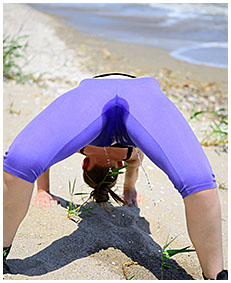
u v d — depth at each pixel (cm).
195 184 196
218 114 516
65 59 704
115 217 277
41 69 628
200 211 198
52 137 203
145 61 751
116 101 220
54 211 271
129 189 306
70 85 562
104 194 265
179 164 199
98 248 241
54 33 899
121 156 248
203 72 704
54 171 341
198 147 206
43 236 245
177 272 233
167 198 325
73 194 292
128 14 1280
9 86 532
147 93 225
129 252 243
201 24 1138
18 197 202
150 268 233
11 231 210
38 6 1300
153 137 206
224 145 434
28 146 200
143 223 281
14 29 850
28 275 210
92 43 859
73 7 1370
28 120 436
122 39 926
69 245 239
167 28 1080
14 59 640
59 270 217
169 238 268
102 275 218
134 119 213
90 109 214
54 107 215
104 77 248
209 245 202
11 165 199
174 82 638
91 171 258
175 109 221
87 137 210
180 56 803
